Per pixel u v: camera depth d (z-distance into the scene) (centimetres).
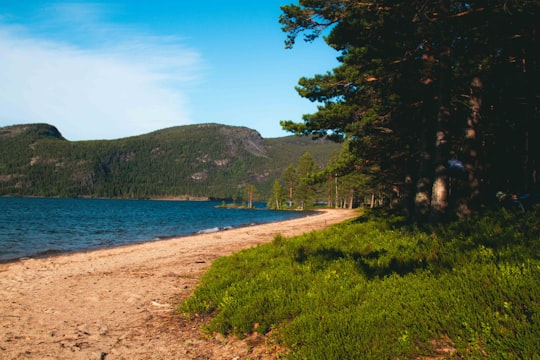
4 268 1270
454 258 649
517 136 1491
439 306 472
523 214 895
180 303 739
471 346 384
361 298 555
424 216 1143
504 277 495
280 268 824
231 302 618
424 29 964
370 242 961
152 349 494
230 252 1557
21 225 4119
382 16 1054
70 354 479
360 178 6200
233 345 492
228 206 16088
